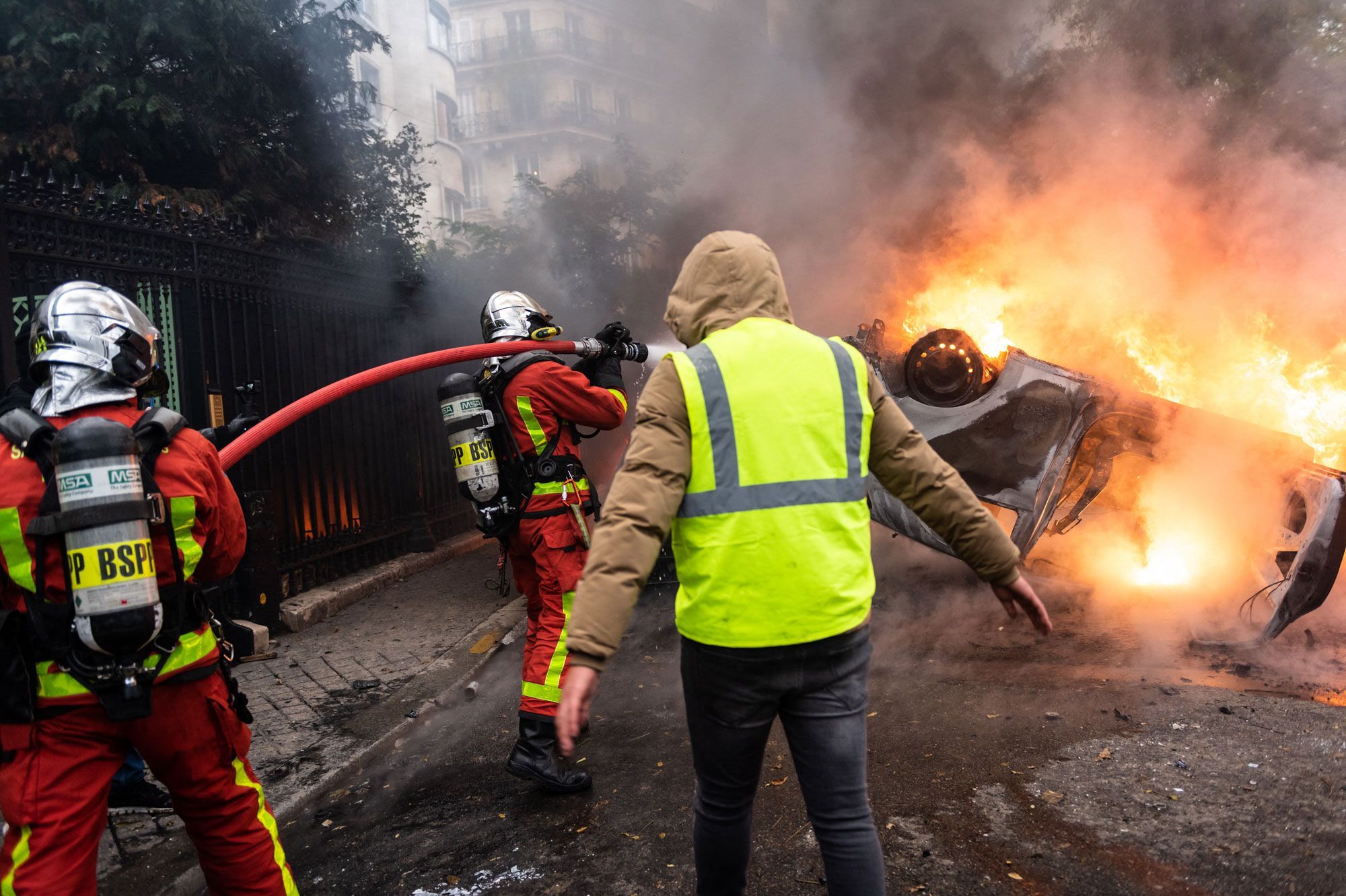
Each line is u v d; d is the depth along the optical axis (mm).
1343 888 2285
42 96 6473
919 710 3719
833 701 1816
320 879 2736
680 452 1754
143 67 6863
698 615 1807
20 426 1788
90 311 1920
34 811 1768
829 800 1809
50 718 1791
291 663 4848
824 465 1798
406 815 3133
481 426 3359
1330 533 3973
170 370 5062
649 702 4070
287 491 5848
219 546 2061
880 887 1778
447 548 7676
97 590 1675
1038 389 4934
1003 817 2771
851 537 1824
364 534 6750
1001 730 3457
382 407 7133
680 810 2965
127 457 1732
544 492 3334
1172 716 3496
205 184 7695
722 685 1810
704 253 1986
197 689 1938
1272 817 2666
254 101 7402
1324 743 3162
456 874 2686
